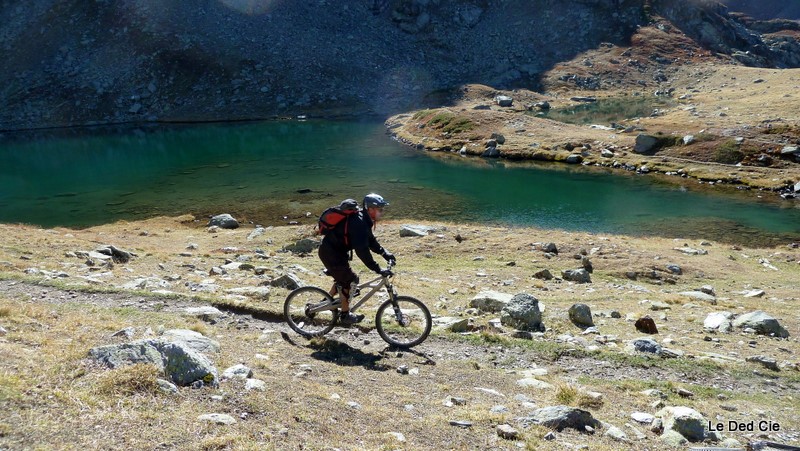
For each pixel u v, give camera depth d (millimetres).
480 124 76125
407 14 140750
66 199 48125
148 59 118438
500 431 7367
